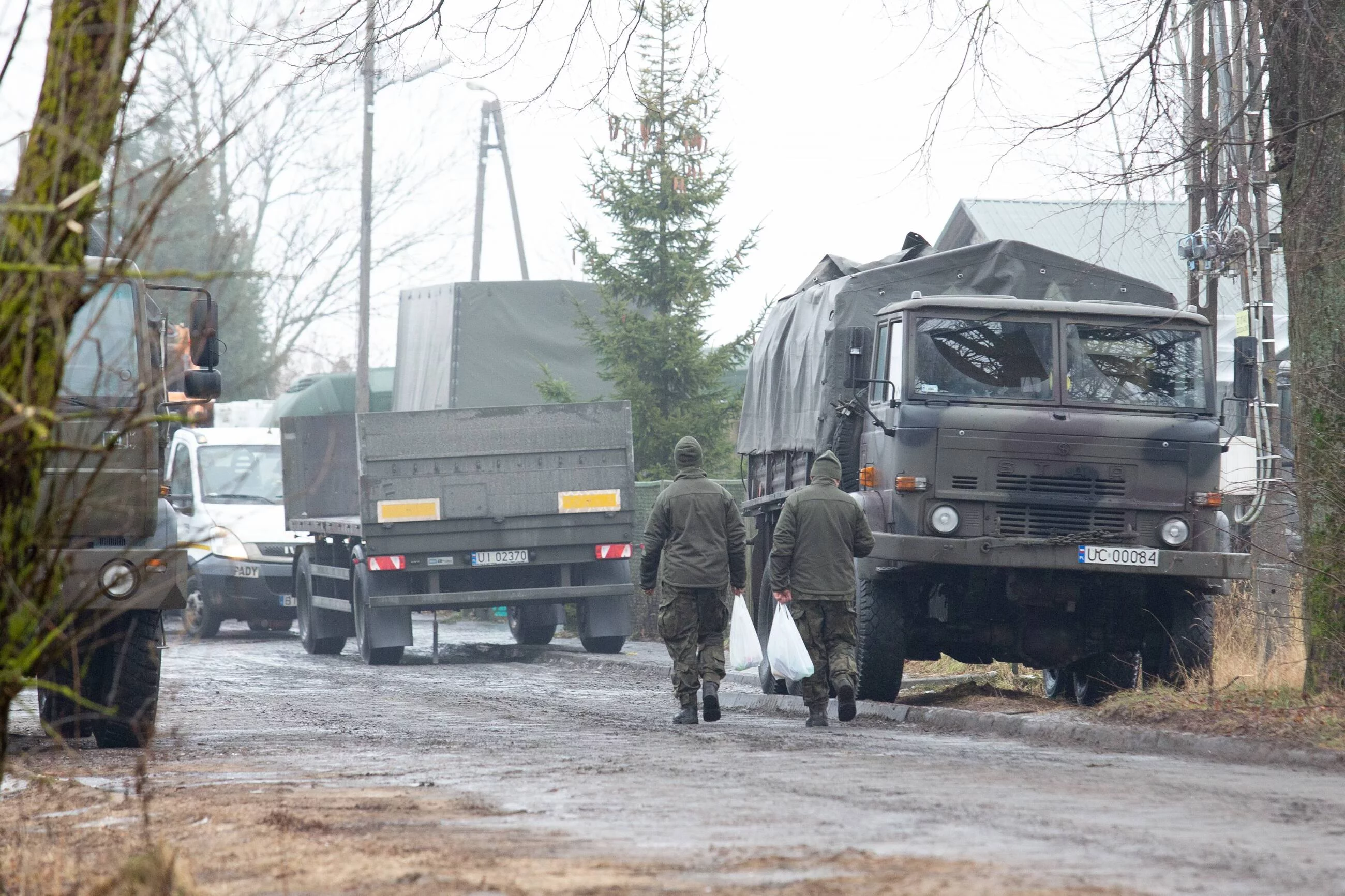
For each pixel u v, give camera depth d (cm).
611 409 5394
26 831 1781
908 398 3306
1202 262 3956
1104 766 2275
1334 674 2778
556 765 2359
